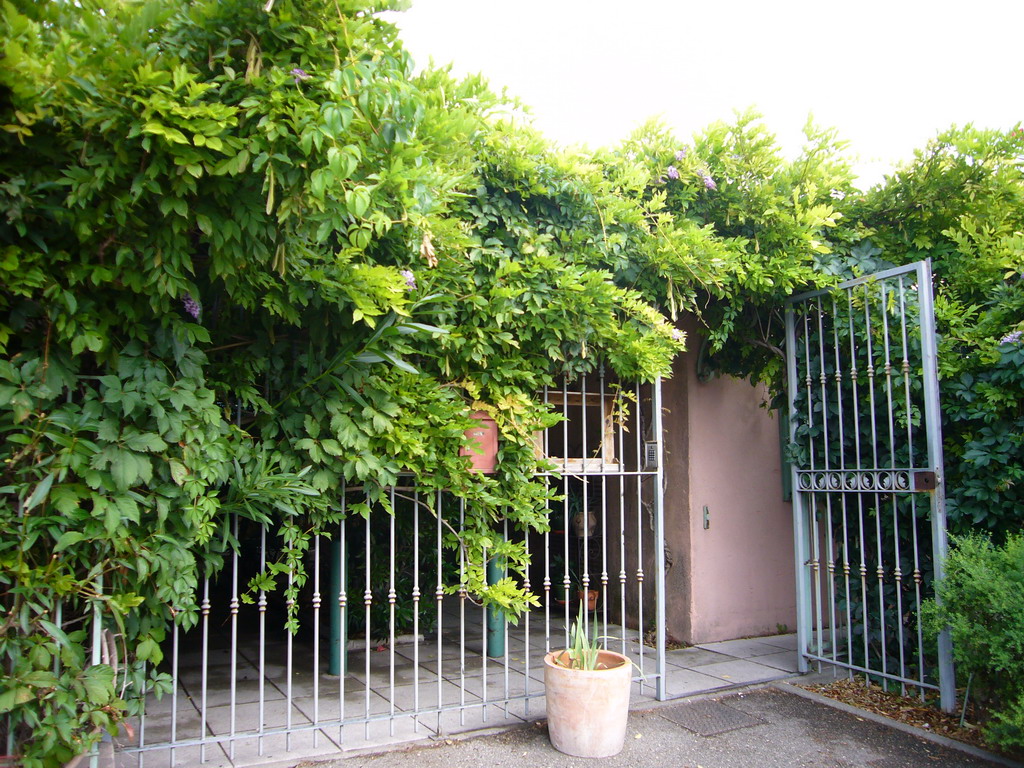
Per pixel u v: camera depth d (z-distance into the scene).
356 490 3.89
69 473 2.75
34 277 2.52
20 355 2.64
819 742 4.06
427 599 6.16
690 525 6.25
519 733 4.07
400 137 2.78
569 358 4.47
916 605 4.80
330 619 5.22
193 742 3.33
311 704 4.50
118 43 2.47
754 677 5.21
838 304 5.30
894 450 4.89
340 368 3.46
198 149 2.46
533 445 4.24
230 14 2.54
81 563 2.87
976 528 4.69
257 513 3.34
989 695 4.05
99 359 2.85
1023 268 4.86
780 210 4.94
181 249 2.78
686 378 6.36
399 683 4.98
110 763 3.00
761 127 5.07
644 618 6.60
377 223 2.92
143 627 3.04
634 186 4.64
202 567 3.53
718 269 4.68
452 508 4.59
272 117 2.49
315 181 2.50
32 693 2.52
